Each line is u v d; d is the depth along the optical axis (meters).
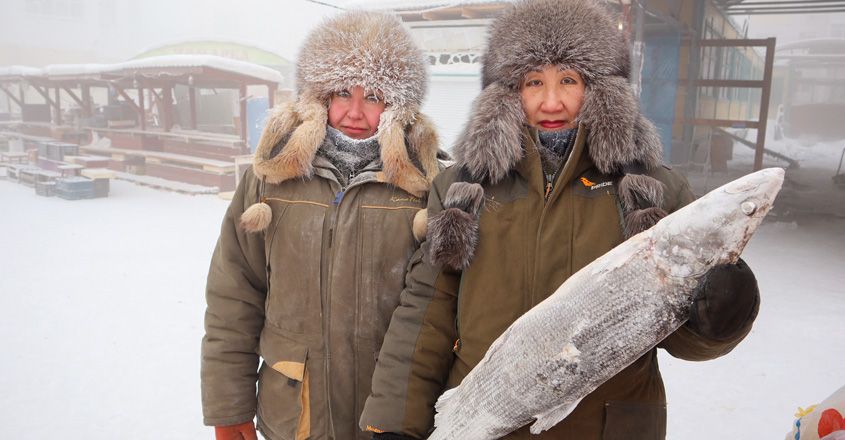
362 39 1.66
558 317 1.18
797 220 9.67
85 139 15.88
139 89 13.60
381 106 1.73
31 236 7.86
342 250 1.64
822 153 25.89
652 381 1.32
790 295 5.58
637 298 1.11
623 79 1.37
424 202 1.68
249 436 1.80
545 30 1.35
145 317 4.82
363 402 1.66
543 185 1.35
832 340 4.42
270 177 1.67
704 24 14.58
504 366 1.25
